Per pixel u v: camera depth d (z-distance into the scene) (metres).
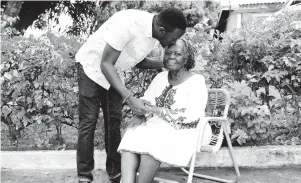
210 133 2.87
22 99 3.91
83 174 3.01
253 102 3.71
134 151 2.48
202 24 4.08
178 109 2.69
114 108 3.10
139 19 2.67
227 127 2.98
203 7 12.52
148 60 3.18
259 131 3.74
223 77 3.86
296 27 3.88
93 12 12.02
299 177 3.40
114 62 2.71
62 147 4.02
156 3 10.48
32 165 3.72
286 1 12.41
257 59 3.84
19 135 4.08
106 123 3.24
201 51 3.77
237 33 3.90
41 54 3.72
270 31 3.93
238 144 3.94
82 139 2.95
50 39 3.84
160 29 2.60
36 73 3.84
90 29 12.06
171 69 2.73
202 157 3.73
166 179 3.08
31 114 3.96
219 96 3.13
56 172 3.62
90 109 2.93
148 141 2.52
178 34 2.60
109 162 3.22
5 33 4.28
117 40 2.61
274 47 3.80
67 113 4.01
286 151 3.76
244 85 3.63
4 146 4.04
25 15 12.53
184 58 2.71
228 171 3.63
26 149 3.99
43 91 3.86
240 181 3.30
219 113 3.52
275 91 3.87
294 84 3.85
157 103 2.82
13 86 3.80
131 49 2.77
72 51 3.80
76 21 12.26
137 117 2.79
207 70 3.77
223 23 17.12
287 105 3.96
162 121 2.71
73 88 3.85
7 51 3.75
